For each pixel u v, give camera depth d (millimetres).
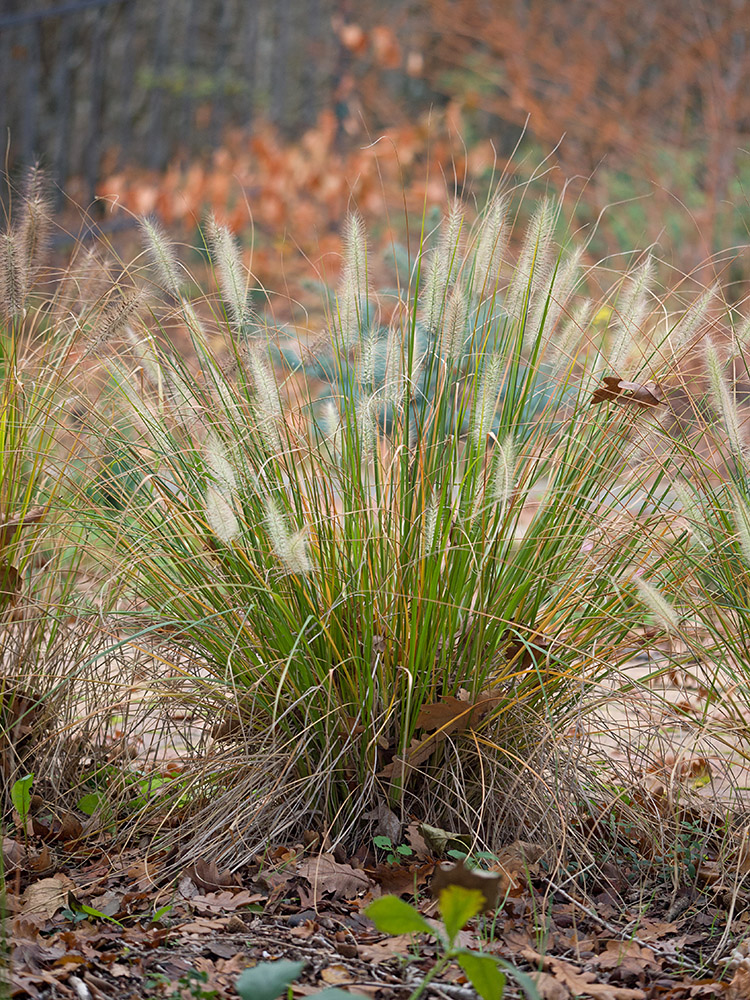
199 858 1970
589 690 2041
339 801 2031
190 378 2076
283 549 1884
